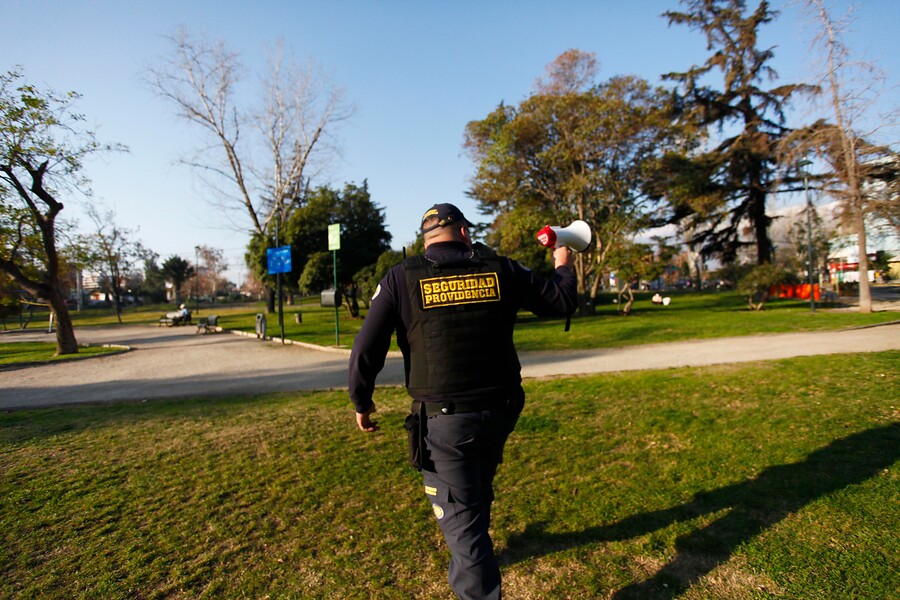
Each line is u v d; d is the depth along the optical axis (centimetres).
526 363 1027
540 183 2839
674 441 458
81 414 696
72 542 322
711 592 250
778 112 3194
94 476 436
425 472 236
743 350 1026
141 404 758
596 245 2794
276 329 2348
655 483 373
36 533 335
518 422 536
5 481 428
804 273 3459
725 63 3203
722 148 3341
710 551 284
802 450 409
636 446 453
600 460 424
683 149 2705
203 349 1656
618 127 2423
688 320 1953
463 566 218
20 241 1559
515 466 419
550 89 2616
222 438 538
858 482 346
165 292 7825
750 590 249
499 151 2583
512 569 278
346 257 2684
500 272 234
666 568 272
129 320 3969
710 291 5094
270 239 2833
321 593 264
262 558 299
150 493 396
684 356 991
